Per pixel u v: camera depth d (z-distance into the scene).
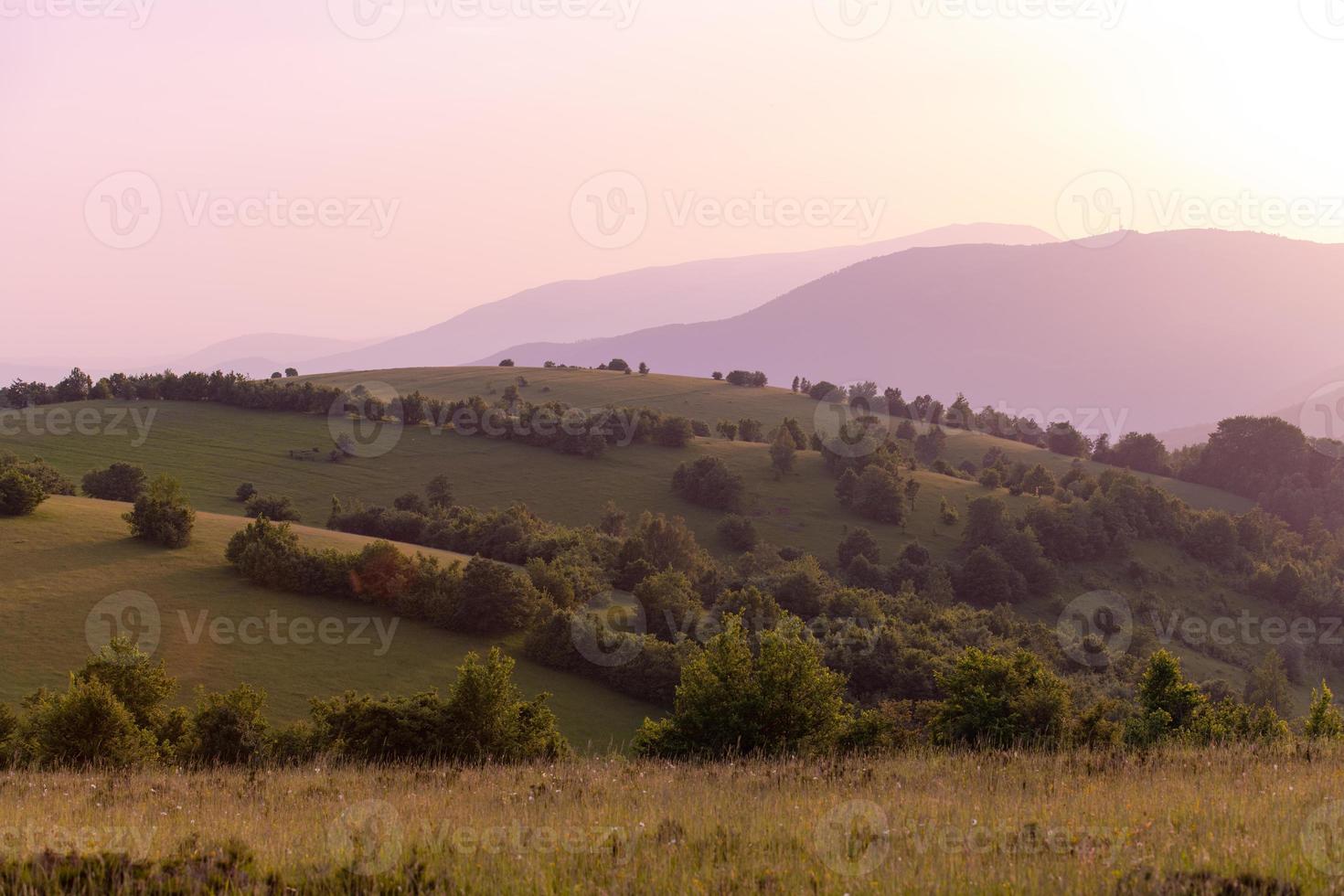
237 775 19.80
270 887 8.61
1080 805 12.12
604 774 17.45
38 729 29.23
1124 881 7.79
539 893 8.10
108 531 77.94
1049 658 84.38
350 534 91.31
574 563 87.69
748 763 19.30
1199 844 8.99
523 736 25.80
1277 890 7.57
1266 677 83.62
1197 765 16.11
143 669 32.59
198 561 73.81
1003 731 23.12
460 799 14.55
